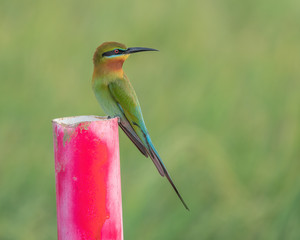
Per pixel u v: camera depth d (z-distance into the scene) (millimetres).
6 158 11352
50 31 13727
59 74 13086
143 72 13859
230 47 14539
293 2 15797
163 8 15344
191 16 15328
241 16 15805
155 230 9734
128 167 11422
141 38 14594
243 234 9805
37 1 14289
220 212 10039
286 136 11477
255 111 12219
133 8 15180
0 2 13961
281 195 10266
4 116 11828
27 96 12328
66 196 5195
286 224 9508
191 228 9930
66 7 14594
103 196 5207
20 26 13711
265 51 14203
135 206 9773
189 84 13234
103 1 15047
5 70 12703
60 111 12359
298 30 14953
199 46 14469
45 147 11812
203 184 10547
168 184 10344
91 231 5195
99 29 14391
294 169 10617
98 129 5133
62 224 5246
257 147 11461
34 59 13102
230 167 10797
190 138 10805
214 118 12062
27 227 10141
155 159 8461
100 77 8781
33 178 11156
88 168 5141
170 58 14219
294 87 12680
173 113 12367
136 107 8688
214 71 13492
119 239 5352
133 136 8820
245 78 13188
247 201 10211
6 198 10625
